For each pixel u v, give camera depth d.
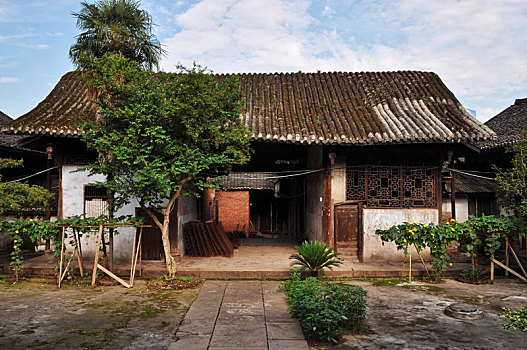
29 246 12.92
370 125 10.11
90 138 7.89
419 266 9.77
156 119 7.68
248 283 8.69
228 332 5.55
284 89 12.61
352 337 5.45
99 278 8.70
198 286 8.38
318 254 8.45
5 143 12.48
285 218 19.62
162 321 6.06
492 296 7.62
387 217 10.28
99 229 8.40
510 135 12.72
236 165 13.79
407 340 5.34
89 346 5.06
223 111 8.01
